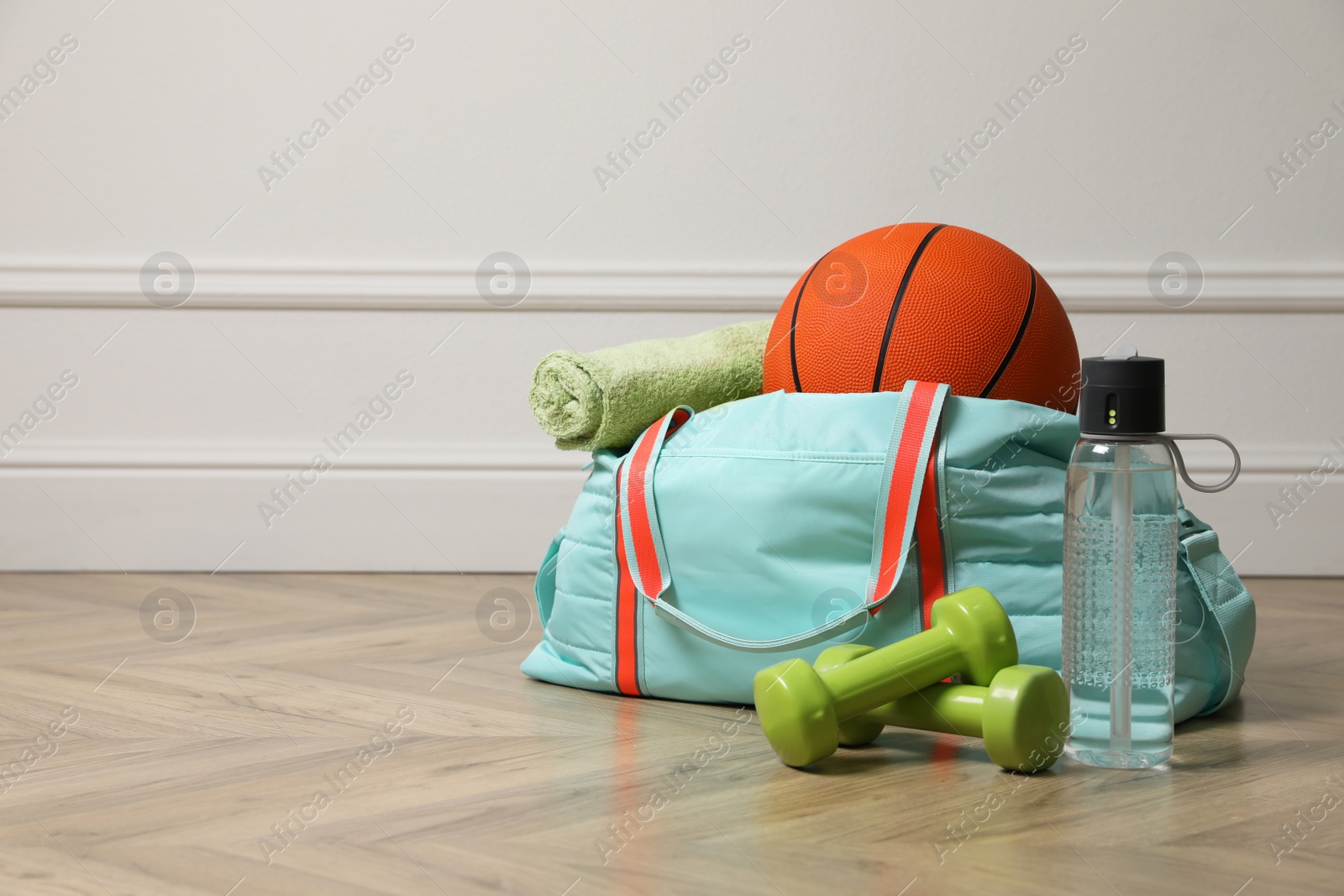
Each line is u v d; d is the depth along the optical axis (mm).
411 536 2250
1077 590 983
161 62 2229
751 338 1396
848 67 2223
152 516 2234
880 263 1170
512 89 2232
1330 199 2209
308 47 2229
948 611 1002
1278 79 2195
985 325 1128
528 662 1323
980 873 734
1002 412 1081
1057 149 2219
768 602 1127
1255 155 2205
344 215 2246
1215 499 2229
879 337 1142
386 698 1225
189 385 2248
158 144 2232
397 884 719
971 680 1003
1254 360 2229
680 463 1179
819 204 2240
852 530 1095
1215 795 895
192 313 2244
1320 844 788
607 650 1227
